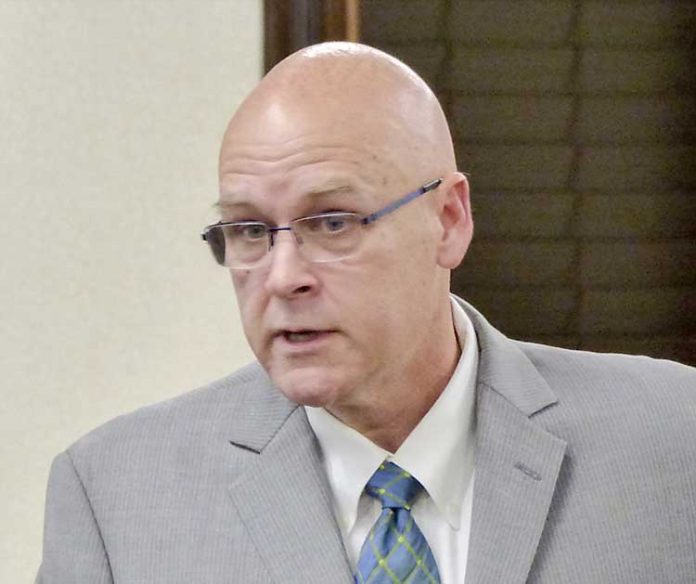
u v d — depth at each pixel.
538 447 3.96
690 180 6.64
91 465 4.24
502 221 6.49
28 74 5.79
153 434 4.27
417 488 3.95
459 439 4.01
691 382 4.21
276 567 3.82
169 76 5.84
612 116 6.59
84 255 5.84
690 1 6.61
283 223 3.55
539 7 6.50
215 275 5.89
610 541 3.79
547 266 6.52
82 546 4.09
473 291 6.48
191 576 3.89
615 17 6.56
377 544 3.82
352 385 3.62
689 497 3.89
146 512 4.06
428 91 3.90
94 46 5.82
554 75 6.52
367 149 3.55
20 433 5.84
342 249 3.53
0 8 5.76
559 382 4.24
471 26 6.44
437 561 3.87
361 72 3.67
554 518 3.85
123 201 5.85
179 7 5.83
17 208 5.82
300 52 3.79
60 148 5.82
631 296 6.59
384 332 3.62
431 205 3.76
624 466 3.93
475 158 6.48
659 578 3.76
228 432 4.19
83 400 5.86
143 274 5.87
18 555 5.84
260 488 3.99
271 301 3.55
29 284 5.83
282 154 3.52
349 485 3.98
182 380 5.89
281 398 4.22
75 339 5.85
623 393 4.15
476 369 4.17
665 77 6.62
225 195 3.64
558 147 6.53
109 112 5.84
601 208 6.57
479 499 3.88
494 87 6.47
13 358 5.84
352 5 5.81
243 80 5.85
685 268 6.62
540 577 3.75
